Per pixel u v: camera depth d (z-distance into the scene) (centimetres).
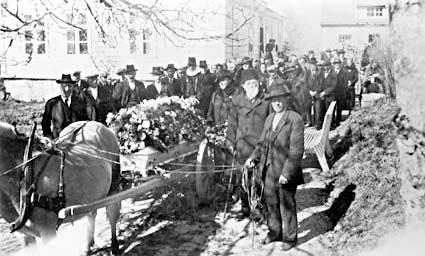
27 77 1573
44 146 441
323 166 742
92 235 525
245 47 1511
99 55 1490
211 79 1082
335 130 972
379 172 583
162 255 495
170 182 594
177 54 1417
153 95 1065
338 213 538
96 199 482
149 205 656
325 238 496
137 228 582
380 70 988
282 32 1786
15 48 1570
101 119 956
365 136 712
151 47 1447
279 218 517
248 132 596
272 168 509
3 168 409
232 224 585
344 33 1652
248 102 608
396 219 447
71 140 488
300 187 667
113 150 541
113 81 1139
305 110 1118
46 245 419
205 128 701
